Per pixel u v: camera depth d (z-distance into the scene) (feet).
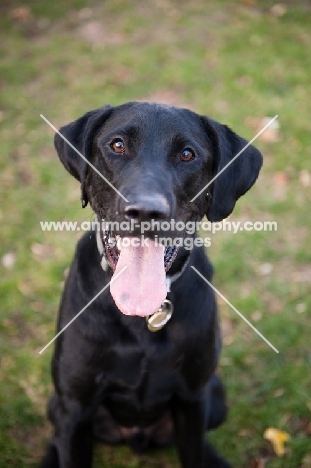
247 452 11.09
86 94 19.84
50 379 12.12
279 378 12.26
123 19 23.88
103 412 10.38
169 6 24.91
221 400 10.77
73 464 9.59
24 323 13.11
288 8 25.12
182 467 10.19
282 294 13.99
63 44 22.39
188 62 21.24
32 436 11.27
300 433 11.34
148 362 8.79
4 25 23.45
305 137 18.16
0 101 19.36
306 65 21.61
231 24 23.81
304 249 15.02
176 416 10.00
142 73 20.80
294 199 16.30
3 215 15.44
